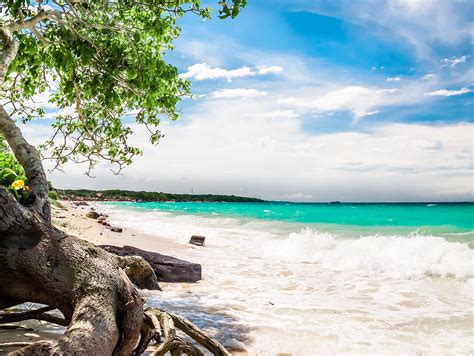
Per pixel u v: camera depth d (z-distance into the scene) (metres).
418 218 32.81
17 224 3.50
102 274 3.63
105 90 7.61
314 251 15.56
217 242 19.91
